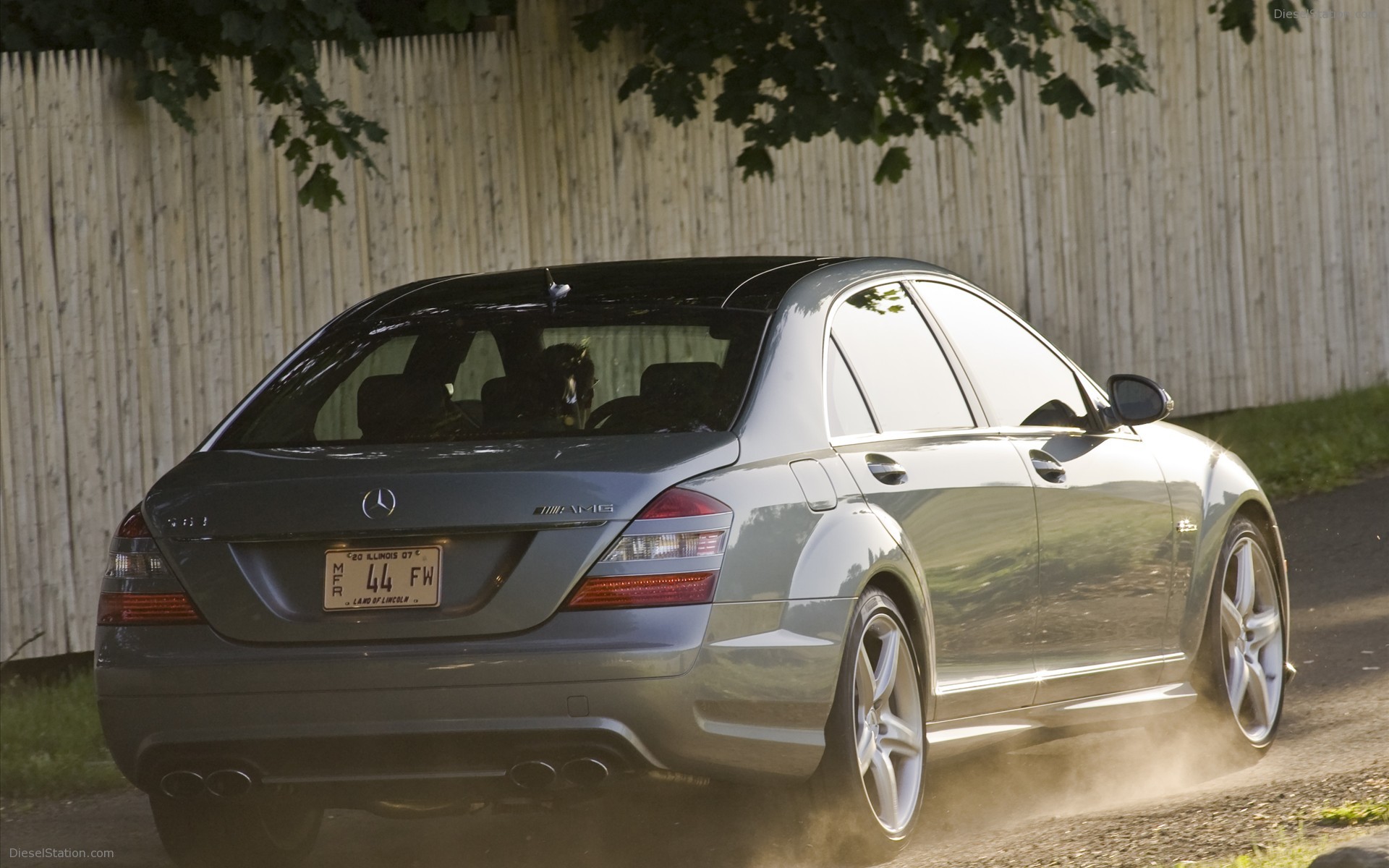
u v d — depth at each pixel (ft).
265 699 45.39
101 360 90.43
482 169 104.58
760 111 106.93
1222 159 138.92
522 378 51.52
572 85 107.65
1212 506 67.15
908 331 57.47
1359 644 82.53
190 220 93.35
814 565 47.85
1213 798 55.16
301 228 97.40
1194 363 137.90
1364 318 146.72
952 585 54.24
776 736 46.78
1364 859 40.16
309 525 45.70
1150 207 135.13
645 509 45.03
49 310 88.89
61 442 89.15
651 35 107.24
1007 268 127.54
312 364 54.70
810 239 117.29
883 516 50.98
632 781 45.83
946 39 101.40
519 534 44.91
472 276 61.00
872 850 49.88
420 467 46.21
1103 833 51.34
